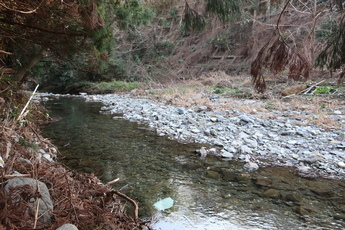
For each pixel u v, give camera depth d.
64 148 3.60
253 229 1.82
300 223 1.90
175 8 13.53
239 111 6.13
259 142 3.87
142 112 6.56
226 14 2.68
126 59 14.96
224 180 2.64
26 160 1.75
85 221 1.45
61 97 11.05
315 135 4.12
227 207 2.11
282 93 7.42
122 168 2.92
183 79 13.15
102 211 1.62
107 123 5.43
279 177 2.72
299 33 8.44
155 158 3.28
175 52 15.48
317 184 2.55
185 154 3.45
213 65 13.45
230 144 3.84
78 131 4.66
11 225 1.12
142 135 4.43
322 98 6.65
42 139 2.95
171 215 1.97
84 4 2.90
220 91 8.96
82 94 12.34
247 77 10.36
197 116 5.79
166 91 10.05
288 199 2.25
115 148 3.67
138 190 2.38
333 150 3.44
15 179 1.37
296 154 3.38
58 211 1.40
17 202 1.23
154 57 15.08
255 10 11.77
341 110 5.60
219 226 1.85
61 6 2.77
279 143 3.82
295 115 5.45
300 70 2.13
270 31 11.19
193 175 2.76
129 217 1.74
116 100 9.22
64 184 1.67
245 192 2.38
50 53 4.76
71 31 3.67
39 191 1.37
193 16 2.74
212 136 4.30
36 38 3.89
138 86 12.45
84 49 4.31
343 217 1.98
